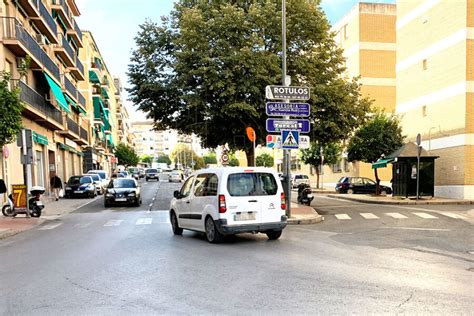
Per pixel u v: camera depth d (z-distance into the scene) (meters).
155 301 5.39
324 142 22.39
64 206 23.58
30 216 17.73
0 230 13.18
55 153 34.69
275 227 10.23
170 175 57.44
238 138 21.09
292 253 8.59
